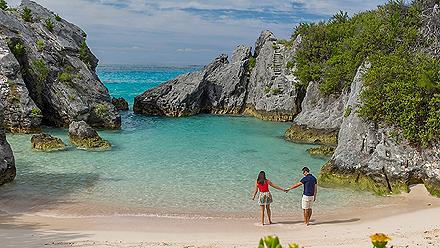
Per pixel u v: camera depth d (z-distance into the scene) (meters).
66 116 39.66
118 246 13.53
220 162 27.52
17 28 41.78
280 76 50.19
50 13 50.66
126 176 23.78
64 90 40.09
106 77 134.25
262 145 33.78
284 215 18.03
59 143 30.58
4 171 21.52
